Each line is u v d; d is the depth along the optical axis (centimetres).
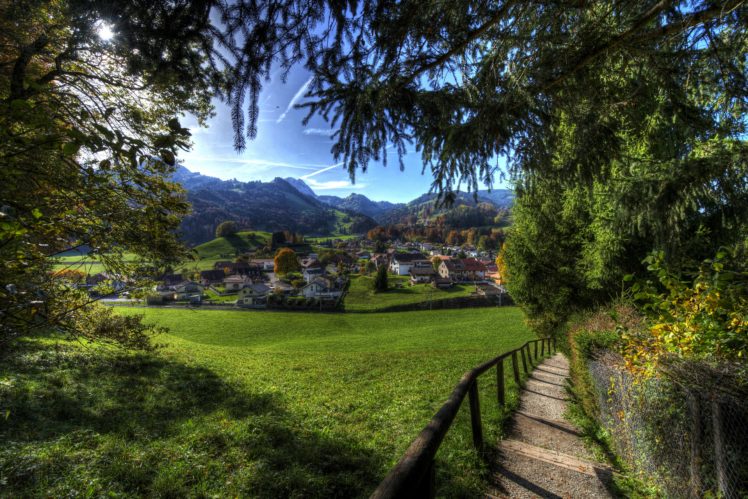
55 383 789
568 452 493
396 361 1519
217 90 298
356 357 1697
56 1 265
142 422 624
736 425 265
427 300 6353
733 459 262
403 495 153
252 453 495
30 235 281
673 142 386
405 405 764
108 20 236
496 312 4944
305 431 602
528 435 559
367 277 9875
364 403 799
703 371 301
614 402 486
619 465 449
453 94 341
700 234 655
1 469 395
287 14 247
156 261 697
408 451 195
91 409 665
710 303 301
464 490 368
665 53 291
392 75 306
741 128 338
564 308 1405
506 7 262
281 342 3362
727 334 290
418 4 256
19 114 196
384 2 254
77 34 269
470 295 6762
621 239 904
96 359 1054
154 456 473
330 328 4244
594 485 392
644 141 396
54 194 344
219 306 6009
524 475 413
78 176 340
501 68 327
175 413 703
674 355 331
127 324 938
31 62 489
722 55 287
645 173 405
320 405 792
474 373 450
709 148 371
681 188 383
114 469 426
